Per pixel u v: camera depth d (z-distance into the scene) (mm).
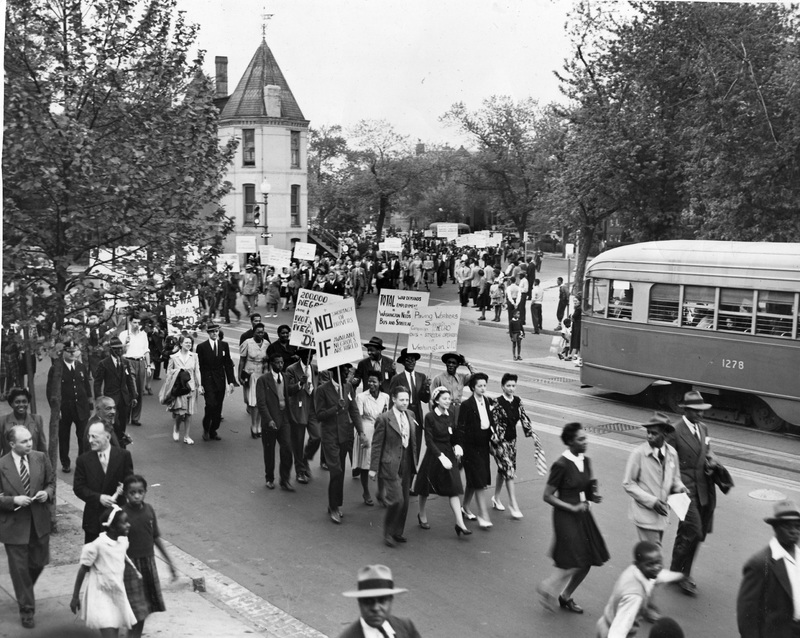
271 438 13391
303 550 10812
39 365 25297
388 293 16031
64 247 11008
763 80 26875
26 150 10297
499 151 55219
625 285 20391
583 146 33500
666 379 19469
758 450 16266
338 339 12398
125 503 8797
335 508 11859
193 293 11773
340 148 73312
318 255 62938
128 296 11000
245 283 37719
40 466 8680
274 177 59156
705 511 9555
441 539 11211
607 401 20719
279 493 13266
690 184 28719
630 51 31969
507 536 11328
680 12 30781
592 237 36500
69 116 10609
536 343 30391
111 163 10672
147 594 7984
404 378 13586
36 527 8547
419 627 8562
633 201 32781
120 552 7523
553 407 19797
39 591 9281
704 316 18797
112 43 11227
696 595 9422
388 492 10984
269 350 15977
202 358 16484
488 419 11664
